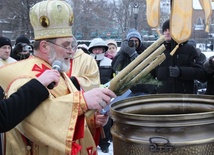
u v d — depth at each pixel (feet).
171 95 5.25
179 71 10.39
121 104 5.01
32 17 5.19
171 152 4.09
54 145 4.27
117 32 69.41
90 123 5.68
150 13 8.49
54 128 4.31
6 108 4.18
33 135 4.34
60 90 5.05
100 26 69.67
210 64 10.48
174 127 4.12
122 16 63.72
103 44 13.94
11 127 4.24
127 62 11.81
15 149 4.89
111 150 12.98
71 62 9.10
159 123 4.12
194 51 11.02
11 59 14.42
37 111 4.36
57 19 5.02
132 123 4.30
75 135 4.54
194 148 4.11
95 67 9.43
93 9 69.46
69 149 4.23
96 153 5.61
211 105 5.02
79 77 8.90
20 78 4.74
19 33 47.55
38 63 5.04
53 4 5.05
